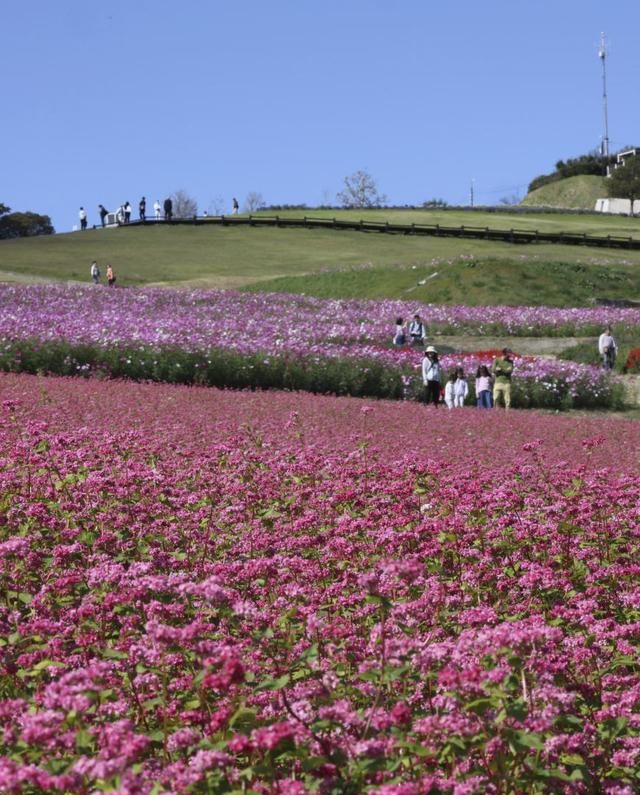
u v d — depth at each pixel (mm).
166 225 107812
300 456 13281
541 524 9406
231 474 11914
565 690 5867
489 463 15617
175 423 17781
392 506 10117
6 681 6012
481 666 5469
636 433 23109
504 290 64062
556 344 48500
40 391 20844
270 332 40781
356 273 70812
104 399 21438
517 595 7934
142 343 33438
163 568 8141
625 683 6184
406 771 4988
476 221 115438
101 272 77125
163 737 5012
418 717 5469
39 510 8820
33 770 4195
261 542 8891
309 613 6699
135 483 10586
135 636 6578
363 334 44375
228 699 5426
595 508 9969
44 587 7055
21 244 93000
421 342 44562
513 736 4867
